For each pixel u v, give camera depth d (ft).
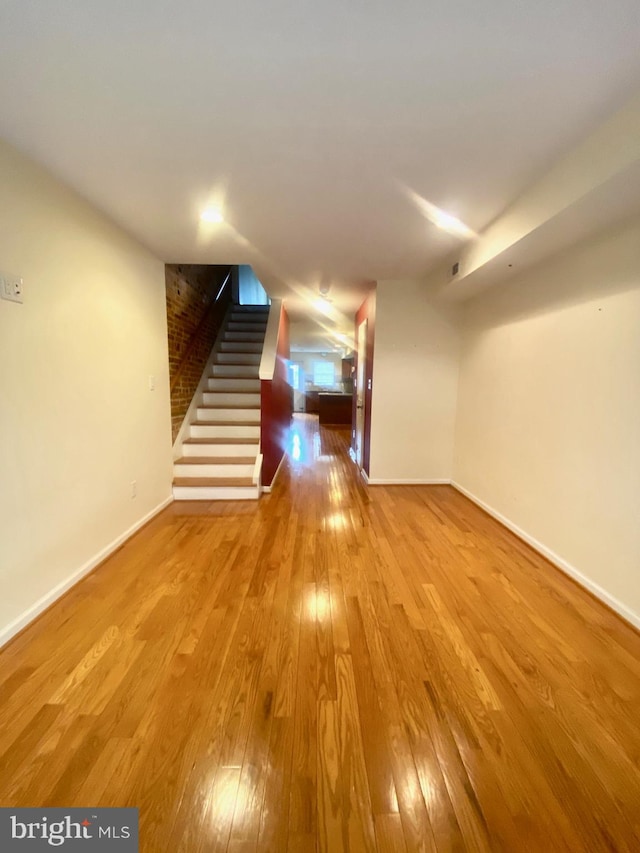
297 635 5.75
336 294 14.58
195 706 4.47
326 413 28.53
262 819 3.35
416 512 11.07
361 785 3.63
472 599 6.73
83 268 7.16
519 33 3.65
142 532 9.46
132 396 9.18
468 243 9.18
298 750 3.96
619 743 4.09
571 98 4.48
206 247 9.56
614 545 6.43
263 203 7.17
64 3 3.39
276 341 13.97
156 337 10.44
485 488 11.17
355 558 8.23
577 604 6.61
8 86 4.30
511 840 3.23
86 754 3.87
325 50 3.85
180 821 3.32
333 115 4.78
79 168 6.04
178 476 12.46
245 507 11.34
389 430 13.56
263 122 4.93
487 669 5.11
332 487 13.47
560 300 7.82
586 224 6.34
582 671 5.09
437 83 4.25
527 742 4.09
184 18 3.52
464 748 4.00
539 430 8.57
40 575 6.18
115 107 4.66
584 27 3.58
